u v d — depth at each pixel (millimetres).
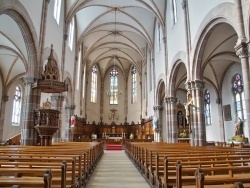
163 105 26828
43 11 15242
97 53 36312
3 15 13484
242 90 21484
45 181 2898
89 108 38156
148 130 31547
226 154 6992
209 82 25156
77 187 5668
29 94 13750
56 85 13805
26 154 6508
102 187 7012
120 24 27812
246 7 9383
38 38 14578
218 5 11836
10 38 15906
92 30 27703
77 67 28922
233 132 22578
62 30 20469
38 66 14359
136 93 38938
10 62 21766
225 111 23984
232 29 14703
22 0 12086
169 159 5652
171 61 20234
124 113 40875
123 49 35938
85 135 34375
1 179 3832
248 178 3143
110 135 38719
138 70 37312
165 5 22188
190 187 4176
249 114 8805
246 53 9227
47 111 13477
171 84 20625
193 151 8352
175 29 19156
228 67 23500
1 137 22250
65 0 20922
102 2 23469
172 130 20234
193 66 15242
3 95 22734
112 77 42469
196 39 14672
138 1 22641
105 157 16859
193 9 15383
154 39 27453
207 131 27109
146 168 7949
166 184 4871
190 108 15211
